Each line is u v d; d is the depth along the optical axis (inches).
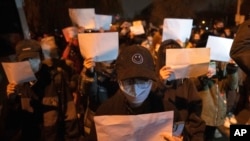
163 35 123.5
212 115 125.7
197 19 476.4
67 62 129.7
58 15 283.1
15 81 85.4
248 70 53.9
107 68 104.5
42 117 92.3
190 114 92.9
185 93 91.8
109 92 103.4
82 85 101.8
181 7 503.2
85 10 150.6
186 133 90.9
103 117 53.7
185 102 91.2
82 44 96.7
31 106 91.6
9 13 154.3
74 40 143.9
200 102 94.0
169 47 97.8
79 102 112.4
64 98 96.5
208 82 124.6
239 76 131.2
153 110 61.7
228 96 136.0
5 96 98.1
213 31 231.0
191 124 92.2
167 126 54.3
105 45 96.5
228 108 137.9
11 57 136.9
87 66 96.3
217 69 134.8
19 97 91.4
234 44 58.2
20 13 160.6
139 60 57.2
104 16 161.2
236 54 56.9
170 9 506.0
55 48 155.2
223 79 135.3
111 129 53.9
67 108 97.2
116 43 98.0
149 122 53.6
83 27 150.4
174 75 88.4
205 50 88.7
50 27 275.1
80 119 109.4
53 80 94.5
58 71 98.5
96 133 57.1
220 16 426.9
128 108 60.9
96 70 102.3
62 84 96.4
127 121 53.2
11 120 92.5
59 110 94.1
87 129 103.9
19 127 92.7
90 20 151.5
